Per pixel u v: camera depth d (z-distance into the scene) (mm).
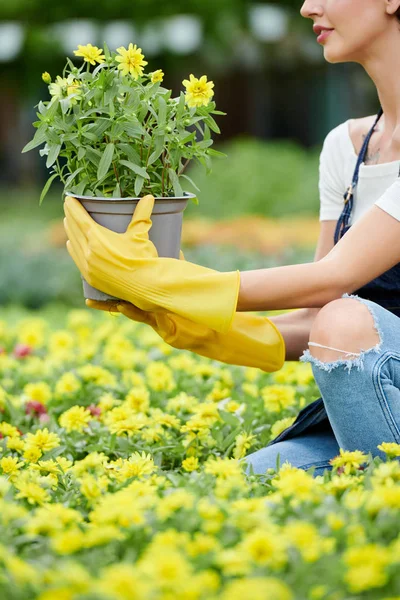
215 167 15664
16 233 14016
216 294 2668
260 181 15250
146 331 5676
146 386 4219
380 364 2625
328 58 3049
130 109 2754
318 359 2695
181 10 16219
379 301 3068
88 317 6023
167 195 2904
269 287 2719
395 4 2896
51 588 1876
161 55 17234
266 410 3799
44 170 24203
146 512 2277
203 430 3256
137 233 2740
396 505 2209
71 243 2848
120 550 2148
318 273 2732
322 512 2215
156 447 3303
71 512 2254
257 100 22844
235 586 1798
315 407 3127
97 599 1800
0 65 18219
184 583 1836
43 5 16500
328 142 3414
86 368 4207
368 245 2740
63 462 2891
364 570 1847
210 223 13859
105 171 2719
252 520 2143
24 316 7422
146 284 2676
